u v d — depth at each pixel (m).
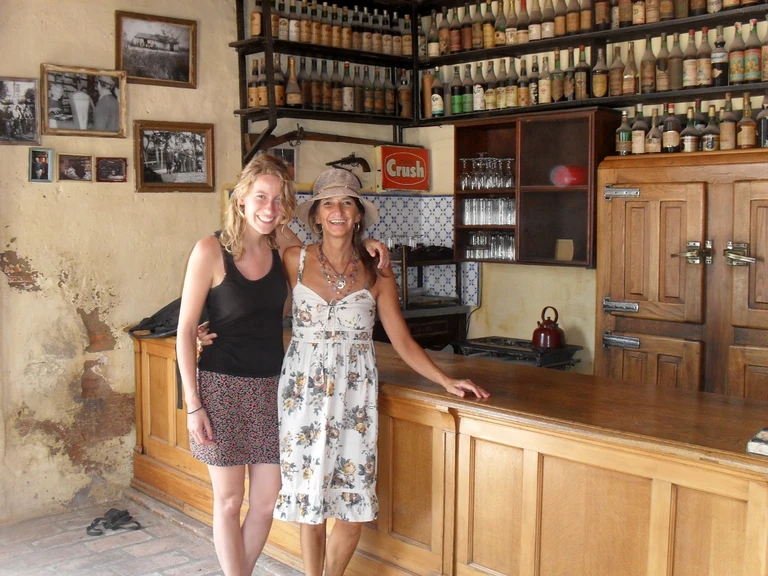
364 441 2.76
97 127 4.32
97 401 4.45
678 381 3.92
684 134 4.00
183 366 2.74
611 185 4.12
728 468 2.08
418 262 5.16
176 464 4.26
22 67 4.09
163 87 4.55
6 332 4.13
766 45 3.85
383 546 3.08
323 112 4.86
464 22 5.01
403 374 3.16
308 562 2.88
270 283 2.81
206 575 3.50
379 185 5.33
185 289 2.76
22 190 4.12
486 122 4.84
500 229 5.02
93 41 4.30
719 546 2.15
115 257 4.43
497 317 5.31
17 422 4.20
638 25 4.20
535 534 2.57
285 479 2.75
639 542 2.32
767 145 3.80
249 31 4.88
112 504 4.45
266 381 2.84
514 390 2.87
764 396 3.66
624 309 4.08
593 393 2.82
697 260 3.79
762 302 3.65
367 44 5.10
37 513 4.28
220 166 4.80
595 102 4.39
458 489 2.80
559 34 4.52
